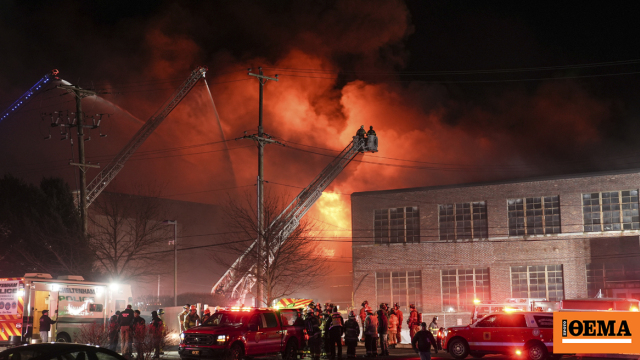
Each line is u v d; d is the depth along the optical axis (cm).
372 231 4712
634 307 2258
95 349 1118
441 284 4425
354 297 4650
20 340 2114
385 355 2256
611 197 4059
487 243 4341
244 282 3422
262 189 2825
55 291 2256
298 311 2133
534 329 2006
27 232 3259
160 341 2000
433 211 4544
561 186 4191
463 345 2100
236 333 1825
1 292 2166
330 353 2103
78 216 3550
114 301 2528
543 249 4175
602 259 4000
